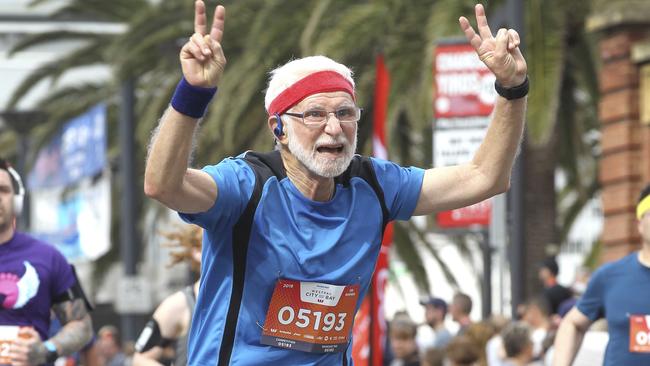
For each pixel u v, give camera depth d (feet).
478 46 31.01
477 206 95.81
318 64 30.07
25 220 194.80
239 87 135.85
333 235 30.50
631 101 112.98
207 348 30.53
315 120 29.76
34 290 49.49
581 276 107.04
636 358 47.98
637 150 112.57
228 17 138.00
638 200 48.52
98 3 163.32
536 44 117.91
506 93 31.19
